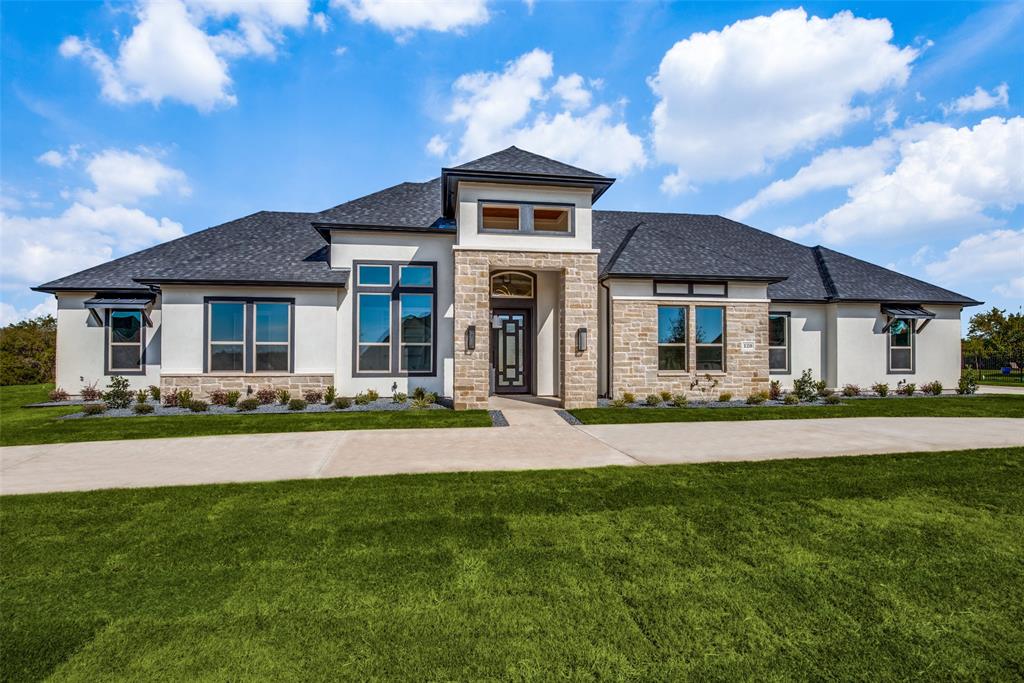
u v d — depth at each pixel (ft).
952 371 58.23
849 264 62.69
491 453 25.54
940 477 20.52
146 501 17.34
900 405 45.21
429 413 39.29
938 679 8.18
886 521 15.48
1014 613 10.21
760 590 11.11
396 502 17.35
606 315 50.55
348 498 17.78
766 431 32.01
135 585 11.32
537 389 51.62
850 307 56.80
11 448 26.66
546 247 42.52
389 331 48.16
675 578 11.66
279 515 15.99
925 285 59.52
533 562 12.53
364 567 12.23
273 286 45.57
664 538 14.14
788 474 21.06
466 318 41.37
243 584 11.35
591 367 42.60
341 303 47.57
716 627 9.62
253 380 45.19
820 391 52.26
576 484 19.62
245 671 8.24
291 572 11.96
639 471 21.65
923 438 29.35
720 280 50.01
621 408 42.57
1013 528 14.90
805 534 14.46
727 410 41.63
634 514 16.16
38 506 16.76
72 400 48.73
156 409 41.75
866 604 10.53
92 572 11.97
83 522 15.33
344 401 41.96
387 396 47.80
